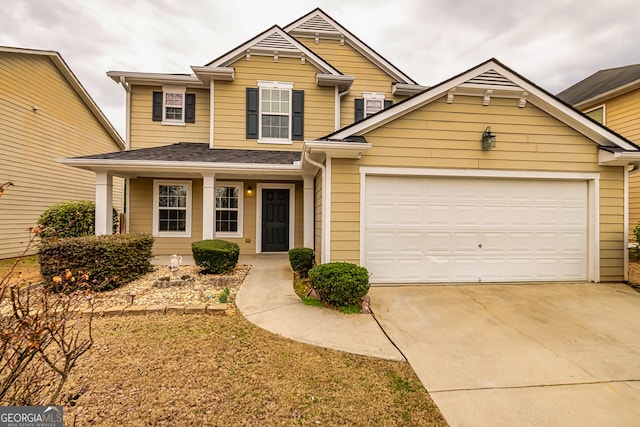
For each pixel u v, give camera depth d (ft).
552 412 7.75
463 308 15.46
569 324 13.55
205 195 24.64
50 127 34.22
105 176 23.86
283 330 12.44
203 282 19.15
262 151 29.40
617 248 20.51
